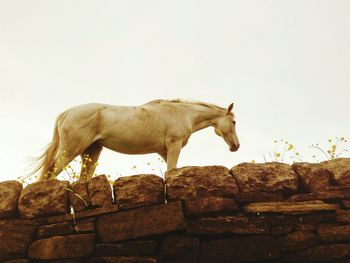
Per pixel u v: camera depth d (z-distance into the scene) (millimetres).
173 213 4914
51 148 6816
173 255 4770
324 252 4816
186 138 7520
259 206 5004
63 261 4793
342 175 5211
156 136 7176
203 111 7906
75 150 6699
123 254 4809
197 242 4812
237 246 4805
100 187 5094
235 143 8133
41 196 5102
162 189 5074
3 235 4918
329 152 5844
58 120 6875
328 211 5031
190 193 5031
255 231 4875
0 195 5137
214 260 4750
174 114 7434
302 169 5258
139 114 7129
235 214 5004
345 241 4895
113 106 7113
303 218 4980
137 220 4926
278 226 4930
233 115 8250
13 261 4824
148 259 4754
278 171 5195
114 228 4914
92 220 4980
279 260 4816
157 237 4891
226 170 5203
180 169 5188
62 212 5055
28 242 4926
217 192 5062
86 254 4809
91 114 6859
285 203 5039
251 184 5117
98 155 7176
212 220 4910
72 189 5141
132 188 5062
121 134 6957
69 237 4891
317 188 5160
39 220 5031
